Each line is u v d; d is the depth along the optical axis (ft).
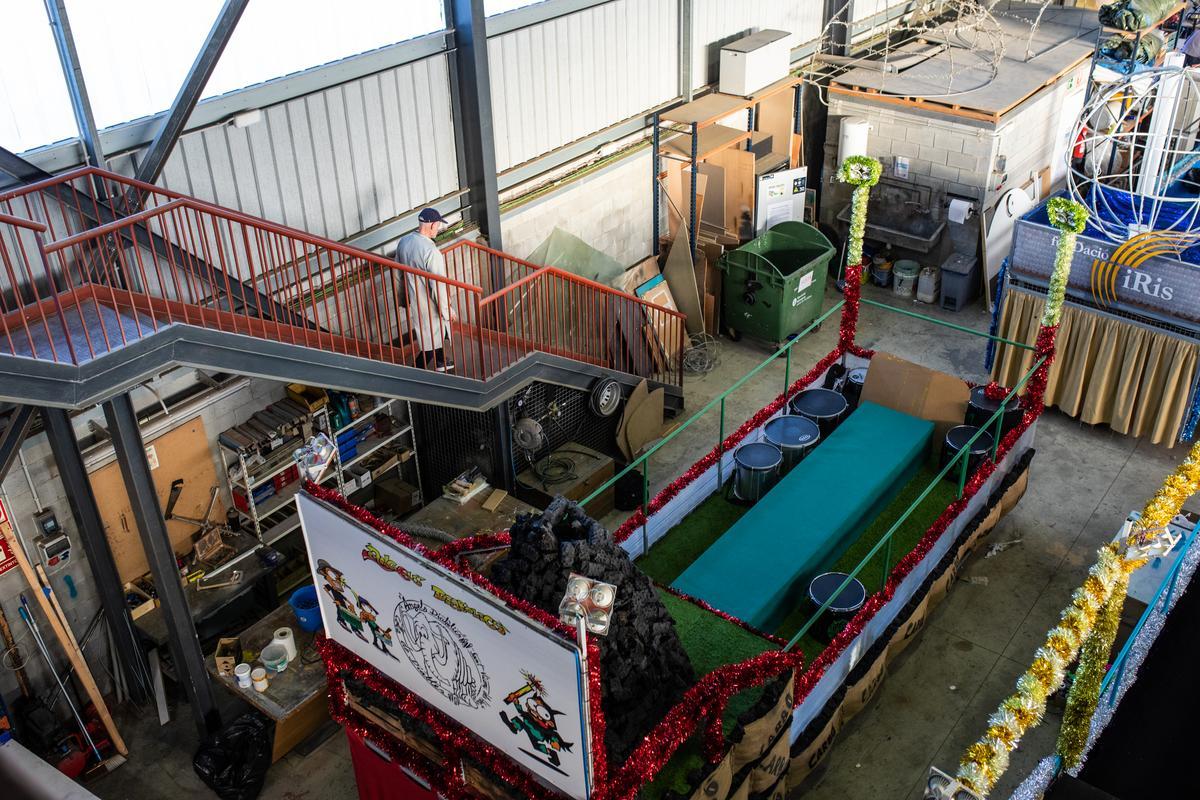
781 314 43.65
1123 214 40.63
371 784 25.84
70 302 25.45
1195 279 35.58
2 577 27.61
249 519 32.53
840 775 27.91
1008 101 45.16
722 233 47.19
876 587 31.27
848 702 28.09
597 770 18.90
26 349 23.02
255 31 29.78
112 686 30.78
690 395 43.06
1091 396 39.55
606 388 36.76
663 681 21.62
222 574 31.30
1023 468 35.40
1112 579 23.08
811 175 54.39
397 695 22.56
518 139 38.78
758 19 48.16
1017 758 27.96
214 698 30.76
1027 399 35.91
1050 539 35.40
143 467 25.55
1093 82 47.78
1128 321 37.81
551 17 37.96
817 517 31.63
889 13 55.36
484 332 34.40
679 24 44.01
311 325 30.66
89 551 28.02
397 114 34.09
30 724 28.37
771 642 25.32
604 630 17.26
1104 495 37.22
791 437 35.29
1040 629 32.01
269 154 31.07
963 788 18.25
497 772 20.88
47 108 26.18
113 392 23.54
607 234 44.14
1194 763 26.02
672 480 38.24
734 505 34.76
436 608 19.74
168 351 24.40
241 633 29.58
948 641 31.78
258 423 32.22
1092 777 25.82
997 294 45.44
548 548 20.26
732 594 28.76
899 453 34.35
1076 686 23.76
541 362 34.19
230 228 25.27
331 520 21.07
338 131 32.60
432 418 36.19
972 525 33.14
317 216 33.04
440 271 31.94
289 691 28.07
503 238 39.27
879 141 48.03
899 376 36.58
